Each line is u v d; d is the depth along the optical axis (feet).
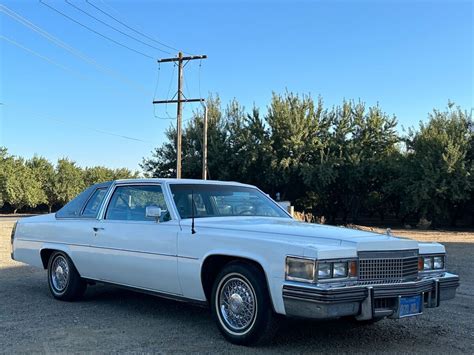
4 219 144.25
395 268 16.85
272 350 16.84
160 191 21.17
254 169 144.97
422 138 127.24
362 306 15.74
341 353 16.83
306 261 15.48
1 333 18.61
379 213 160.25
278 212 23.03
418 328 20.56
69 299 24.32
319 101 142.61
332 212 153.28
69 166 251.39
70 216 24.91
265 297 16.57
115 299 25.04
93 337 18.19
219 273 17.99
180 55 107.14
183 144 153.69
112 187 23.52
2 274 32.71
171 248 19.51
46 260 26.16
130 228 21.36
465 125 127.13
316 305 15.03
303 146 137.80
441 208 126.41
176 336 18.39
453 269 40.16
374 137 139.85
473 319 22.26
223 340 17.92
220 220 20.16
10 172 208.95
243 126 146.51
